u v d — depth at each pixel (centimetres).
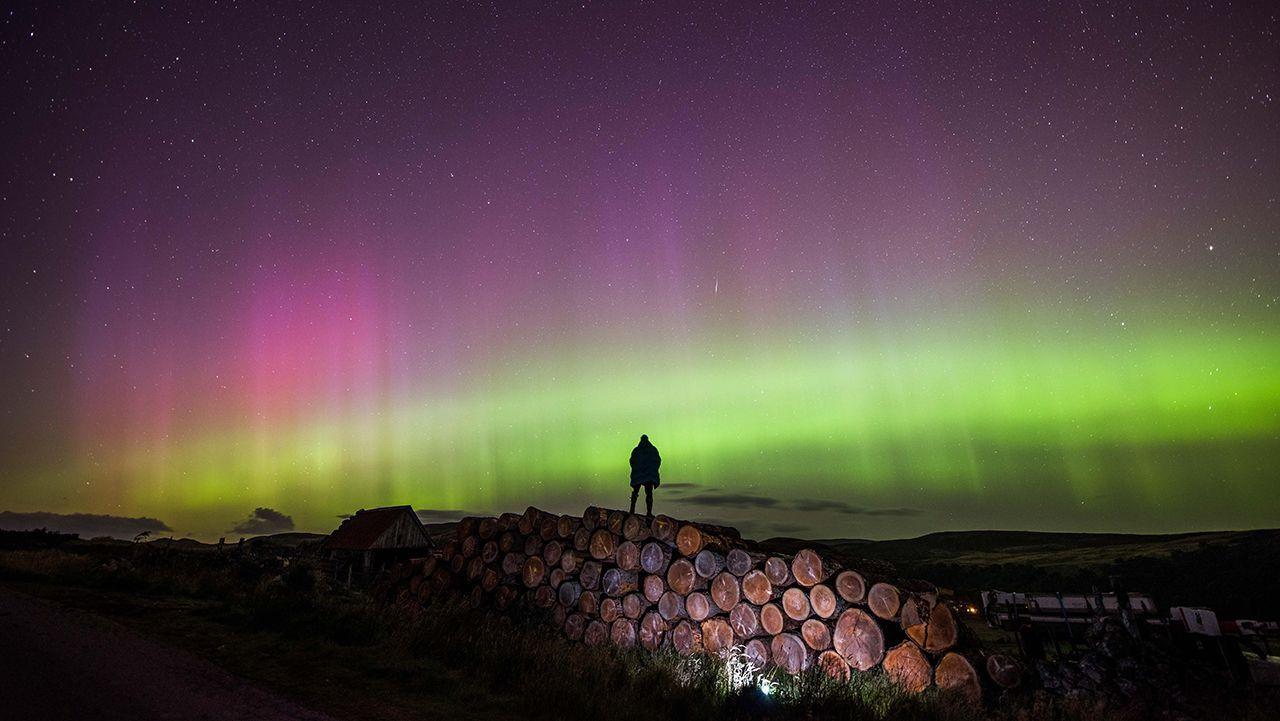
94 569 1414
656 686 788
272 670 766
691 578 1098
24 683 627
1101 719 816
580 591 1202
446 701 710
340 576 2812
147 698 620
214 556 1833
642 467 1383
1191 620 1079
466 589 1370
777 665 975
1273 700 921
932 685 874
